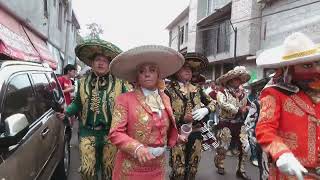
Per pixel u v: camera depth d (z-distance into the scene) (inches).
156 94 122.0
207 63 196.9
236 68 249.9
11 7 406.6
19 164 125.4
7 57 282.0
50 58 591.2
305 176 98.3
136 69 122.9
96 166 162.4
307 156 98.2
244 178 253.1
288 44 98.7
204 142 198.7
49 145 175.9
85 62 167.8
